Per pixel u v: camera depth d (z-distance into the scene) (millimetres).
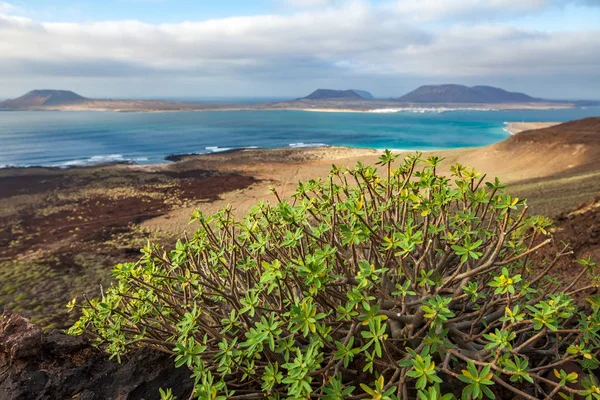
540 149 41875
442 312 1783
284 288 2514
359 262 1970
